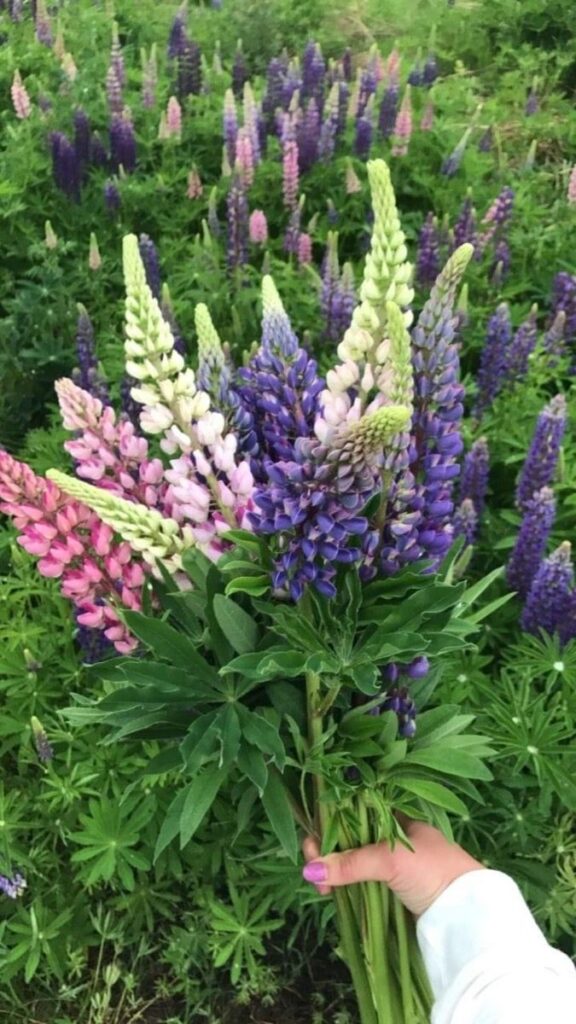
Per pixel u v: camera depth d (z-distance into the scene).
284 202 1.27
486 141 1.49
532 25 1.94
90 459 0.39
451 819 0.65
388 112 1.45
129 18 1.95
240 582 0.36
